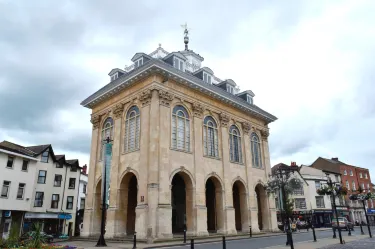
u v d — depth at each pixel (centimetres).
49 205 3981
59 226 4034
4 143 3512
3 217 3069
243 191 2948
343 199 5597
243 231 2856
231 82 3203
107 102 2889
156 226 2047
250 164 3083
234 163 2916
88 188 2792
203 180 2511
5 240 1380
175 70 2453
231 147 2959
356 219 5838
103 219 1900
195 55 3381
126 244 1916
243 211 2906
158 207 2080
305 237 2409
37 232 1406
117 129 2630
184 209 2964
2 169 3081
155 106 2319
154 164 2170
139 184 2234
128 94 2628
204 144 2661
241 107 3147
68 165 4369
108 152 2123
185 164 2414
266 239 2217
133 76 2494
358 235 2538
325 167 6181
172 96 2469
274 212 3206
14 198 3162
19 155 3253
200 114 2677
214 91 2806
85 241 2367
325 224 5053
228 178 2752
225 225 2580
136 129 2458
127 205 2483
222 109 2955
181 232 2728
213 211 2984
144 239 2014
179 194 3023
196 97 2702
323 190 2472
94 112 3050
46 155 4078
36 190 3872
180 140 2458
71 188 4347
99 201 2734
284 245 1708
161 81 2422
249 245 1736
